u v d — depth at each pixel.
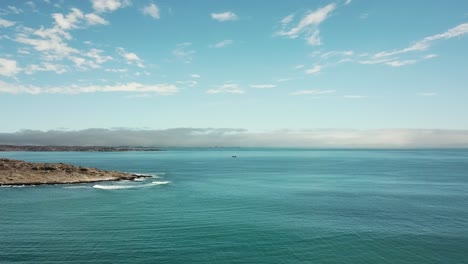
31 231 48.69
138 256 39.41
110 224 52.94
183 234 48.00
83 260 37.97
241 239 46.03
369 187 100.50
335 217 59.03
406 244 44.56
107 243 43.69
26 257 38.62
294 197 80.69
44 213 60.38
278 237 47.09
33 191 86.19
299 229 51.03
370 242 45.25
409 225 53.78
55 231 48.78
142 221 55.06
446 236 47.97
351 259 39.53
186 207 67.00
